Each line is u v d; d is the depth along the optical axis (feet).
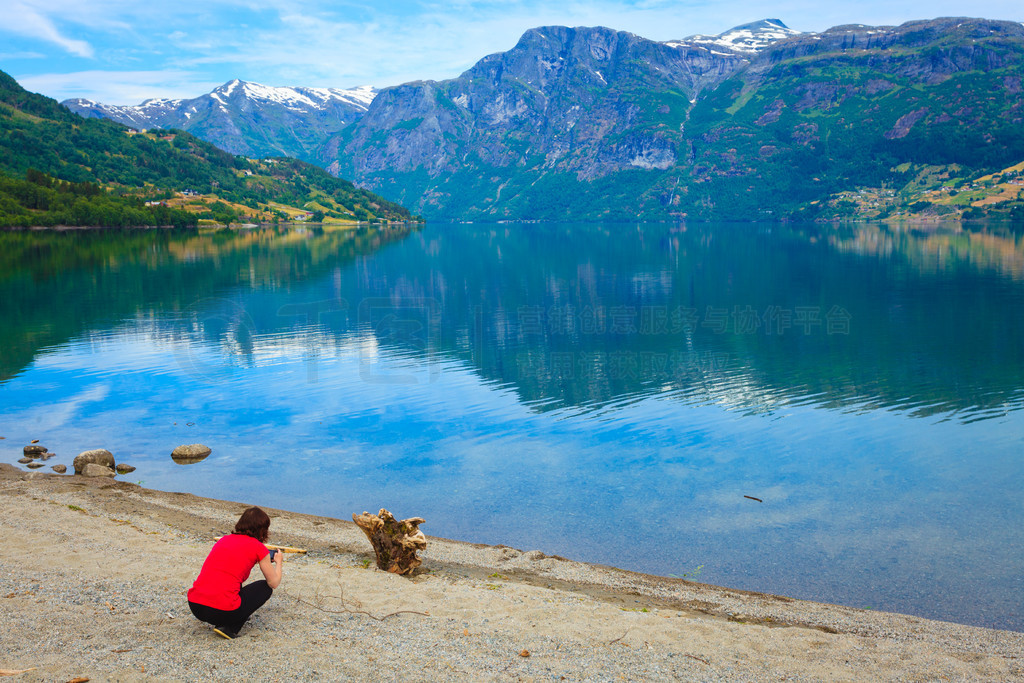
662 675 31.55
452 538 58.65
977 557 54.80
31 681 25.93
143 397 109.29
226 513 61.05
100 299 230.48
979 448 83.71
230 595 31.19
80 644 30.14
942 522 62.08
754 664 33.91
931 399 108.17
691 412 102.01
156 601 36.65
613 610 41.75
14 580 39.60
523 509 65.31
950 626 42.65
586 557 55.06
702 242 627.87
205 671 27.76
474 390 115.65
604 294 257.14
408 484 72.23
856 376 125.29
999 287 253.44
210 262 387.96
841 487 71.10
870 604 47.26
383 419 97.66
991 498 67.72
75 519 56.44
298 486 71.41
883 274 310.45
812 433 90.94
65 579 40.19
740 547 56.85
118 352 146.00
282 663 29.17
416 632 34.83
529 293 261.03
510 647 33.68
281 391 113.91
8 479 70.54
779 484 72.13
